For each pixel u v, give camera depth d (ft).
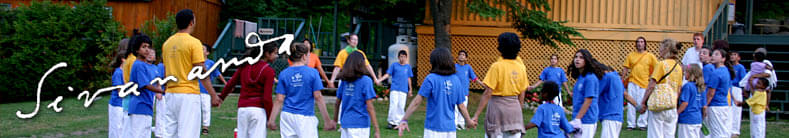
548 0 53.42
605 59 53.57
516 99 21.08
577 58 22.07
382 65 57.77
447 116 20.33
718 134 27.32
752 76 33.65
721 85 27.04
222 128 31.50
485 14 43.83
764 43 47.96
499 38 21.09
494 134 20.90
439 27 45.27
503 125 20.81
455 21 53.67
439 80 20.24
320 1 82.79
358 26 57.67
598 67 22.03
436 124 20.21
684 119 24.97
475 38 53.93
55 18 48.62
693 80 24.82
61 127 31.22
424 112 42.16
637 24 53.21
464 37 53.93
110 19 50.78
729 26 54.29
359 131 21.36
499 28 53.36
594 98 21.99
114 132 24.16
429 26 53.11
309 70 20.74
